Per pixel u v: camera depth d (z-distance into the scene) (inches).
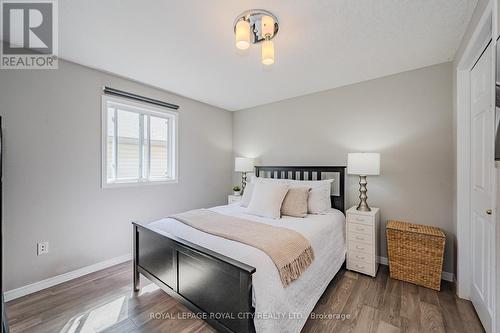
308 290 67.1
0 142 48.6
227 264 52.9
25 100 83.3
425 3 61.1
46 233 88.0
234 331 52.7
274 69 101.8
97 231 102.6
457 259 81.5
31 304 76.6
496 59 46.5
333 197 119.6
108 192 106.4
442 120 94.7
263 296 50.8
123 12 64.7
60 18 67.3
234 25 70.6
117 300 79.1
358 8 63.0
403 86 103.7
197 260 61.7
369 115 112.7
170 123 136.4
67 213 93.5
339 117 122.3
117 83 108.7
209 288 58.7
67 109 93.3
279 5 61.9
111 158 112.7
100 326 66.4
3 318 53.0
